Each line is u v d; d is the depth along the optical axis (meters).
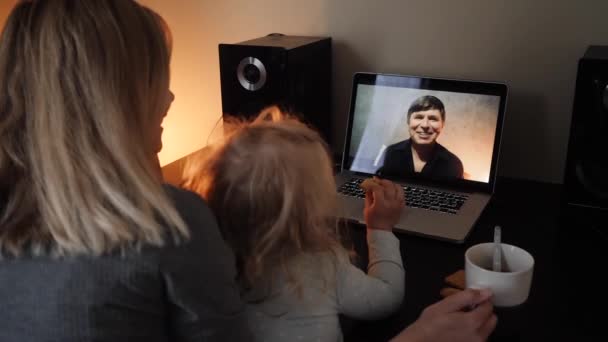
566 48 1.18
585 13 1.15
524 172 1.30
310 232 0.77
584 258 0.95
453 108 1.18
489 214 1.11
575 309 0.81
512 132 1.28
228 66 1.24
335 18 1.37
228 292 0.59
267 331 0.73
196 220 0.57
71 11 0.55
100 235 0.52
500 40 1.23
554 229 1.04
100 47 0.54
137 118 0.58
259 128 0.80
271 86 1.21
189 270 0.54
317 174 0.78
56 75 0.53
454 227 1.02
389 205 0.92
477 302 0.73
